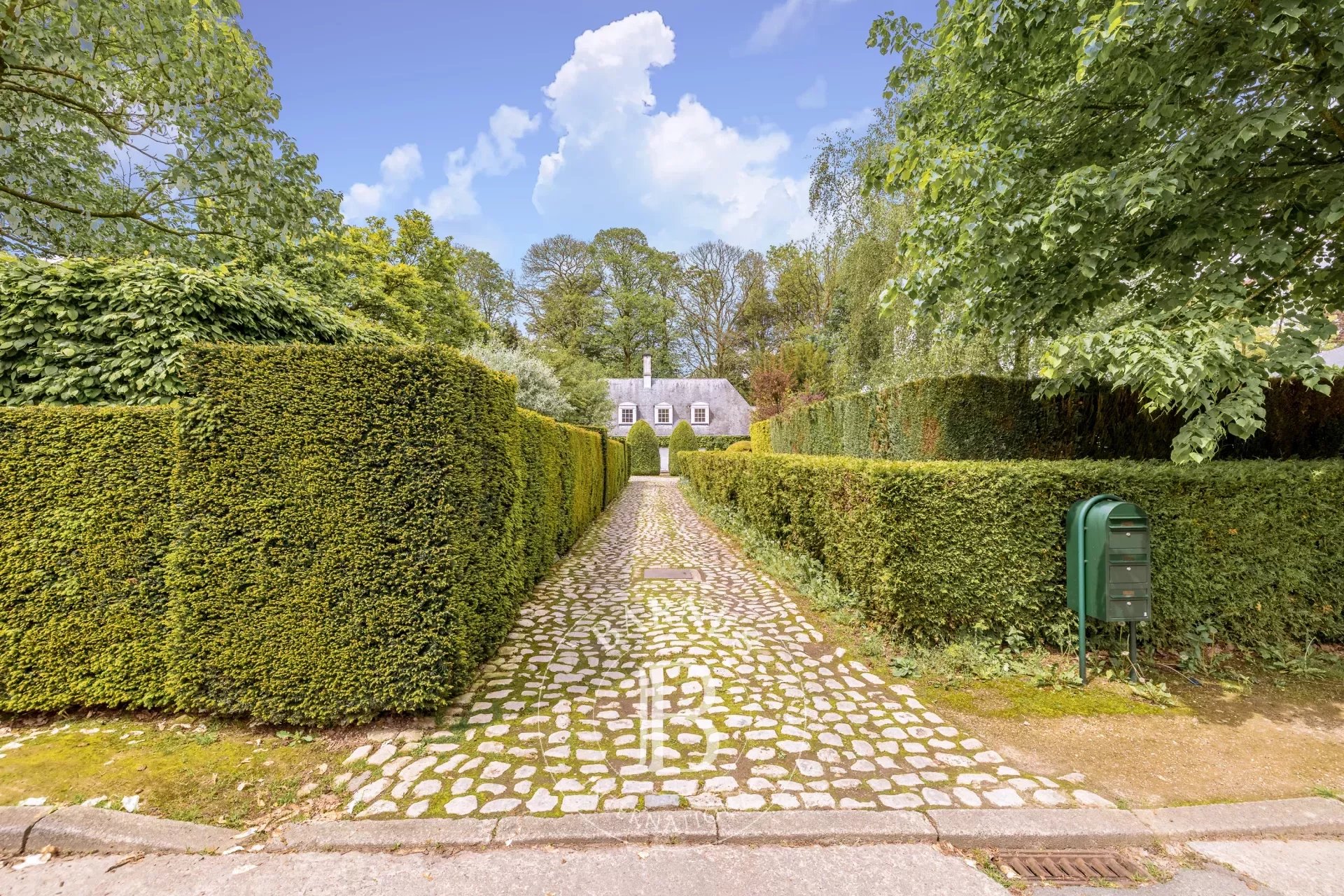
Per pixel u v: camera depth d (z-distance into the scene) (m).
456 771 2.54
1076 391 5.88
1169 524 3.74
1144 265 4.08
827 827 2.15
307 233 6.62
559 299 36.34
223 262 6.73
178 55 5.28
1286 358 3.24
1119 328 3.47
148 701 2.99
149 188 6.20
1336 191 3.61
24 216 5.59
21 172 5.51
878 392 7.79
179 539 2.85
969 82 4.54
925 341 9.47
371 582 2.83
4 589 2.96
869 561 4.31
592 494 11.10
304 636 2.82
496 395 3.88
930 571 3.90
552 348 28.42
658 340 38.72
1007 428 5.92
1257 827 2.19
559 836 2.10
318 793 2.38
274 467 2.84
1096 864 2.02
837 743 2.83
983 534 3.83
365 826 2.14
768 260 34.53
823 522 5.60
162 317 4.16
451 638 2.98
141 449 3.02
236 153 5.80
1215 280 3.62
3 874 1.95
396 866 1.97
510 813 2.24
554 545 6.86
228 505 2.82
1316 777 2.54
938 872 1.97
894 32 4.77
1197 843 2.14
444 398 2.94
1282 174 3.75
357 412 2.85
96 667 2.97
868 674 3.71
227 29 5.75
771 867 1.98
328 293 8.60
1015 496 3.79
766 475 7.93
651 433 30.48
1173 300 3.75
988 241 4.08
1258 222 3.79
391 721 2.99
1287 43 3.34
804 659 3.98
